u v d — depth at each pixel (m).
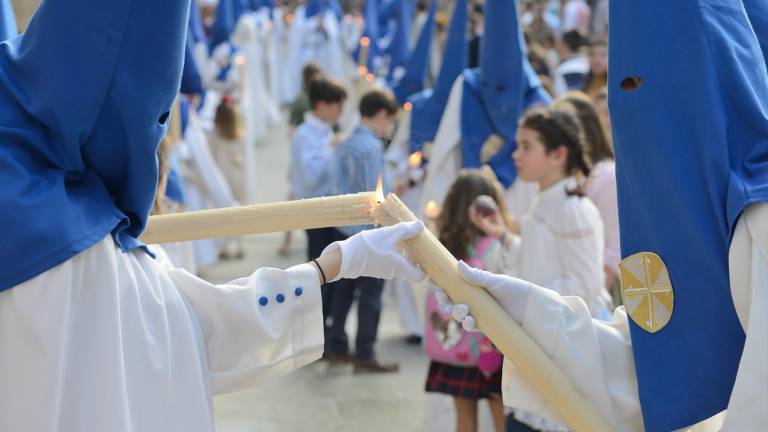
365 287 5.68
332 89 6.82
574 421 1.97
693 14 1.88
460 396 3.89
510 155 5.41
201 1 10.59
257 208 2.01
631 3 1.91
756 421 1.78
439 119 5.96
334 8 16.44
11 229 1.71
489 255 3.92
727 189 1.84
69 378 1.74
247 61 14.19
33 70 1.75
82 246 1.75
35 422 1.71
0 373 1.73
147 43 1.75
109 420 1.74
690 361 1.93
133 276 1.85
